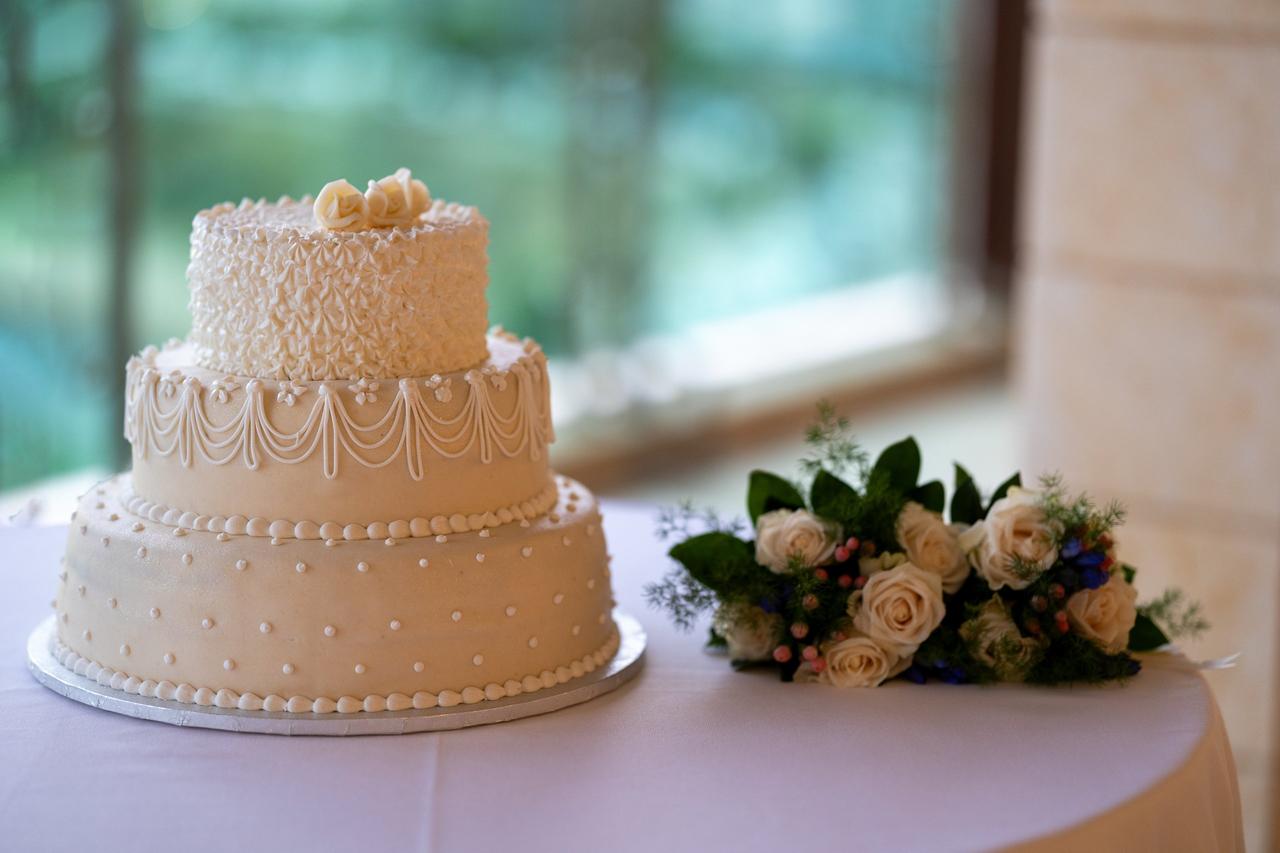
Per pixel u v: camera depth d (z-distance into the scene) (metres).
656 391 7.00
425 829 1.80
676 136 6.93
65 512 4.85
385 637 2.09
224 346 2.18
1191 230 4.01
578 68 6.42
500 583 2.15
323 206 2.16
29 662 2.30
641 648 2.41
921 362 8.59
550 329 6.55
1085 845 1.82
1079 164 4.16
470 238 2.22
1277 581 4.04
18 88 4.62
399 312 2.14
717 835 1.79
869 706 2.23
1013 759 2.03
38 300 4.79
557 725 2.12
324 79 5.62
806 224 7.85
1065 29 4.12
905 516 2.35
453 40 5.98
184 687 2.11
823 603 2.32
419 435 2.12
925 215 8.64
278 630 2.08
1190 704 2.25
